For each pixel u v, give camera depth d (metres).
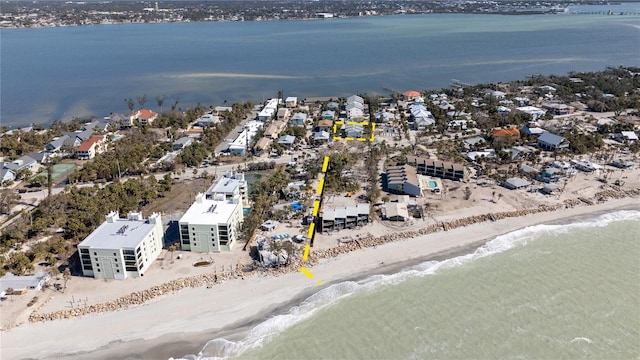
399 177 159.38
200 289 105.81
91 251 105.62
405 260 118.00
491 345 89.25
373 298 103.50
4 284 103.19
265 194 149.00
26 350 88.56
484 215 138.00
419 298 103.25
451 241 126.25
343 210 133.75
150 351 88.62
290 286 107.44
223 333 93.50
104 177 170.50
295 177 167.50
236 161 188.00
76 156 193.75
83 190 150.75
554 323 94.75
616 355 86.31
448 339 91.06
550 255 119.06
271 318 97.50
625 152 188.75
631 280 108.31
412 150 192.88
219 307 100.56
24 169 171.38
